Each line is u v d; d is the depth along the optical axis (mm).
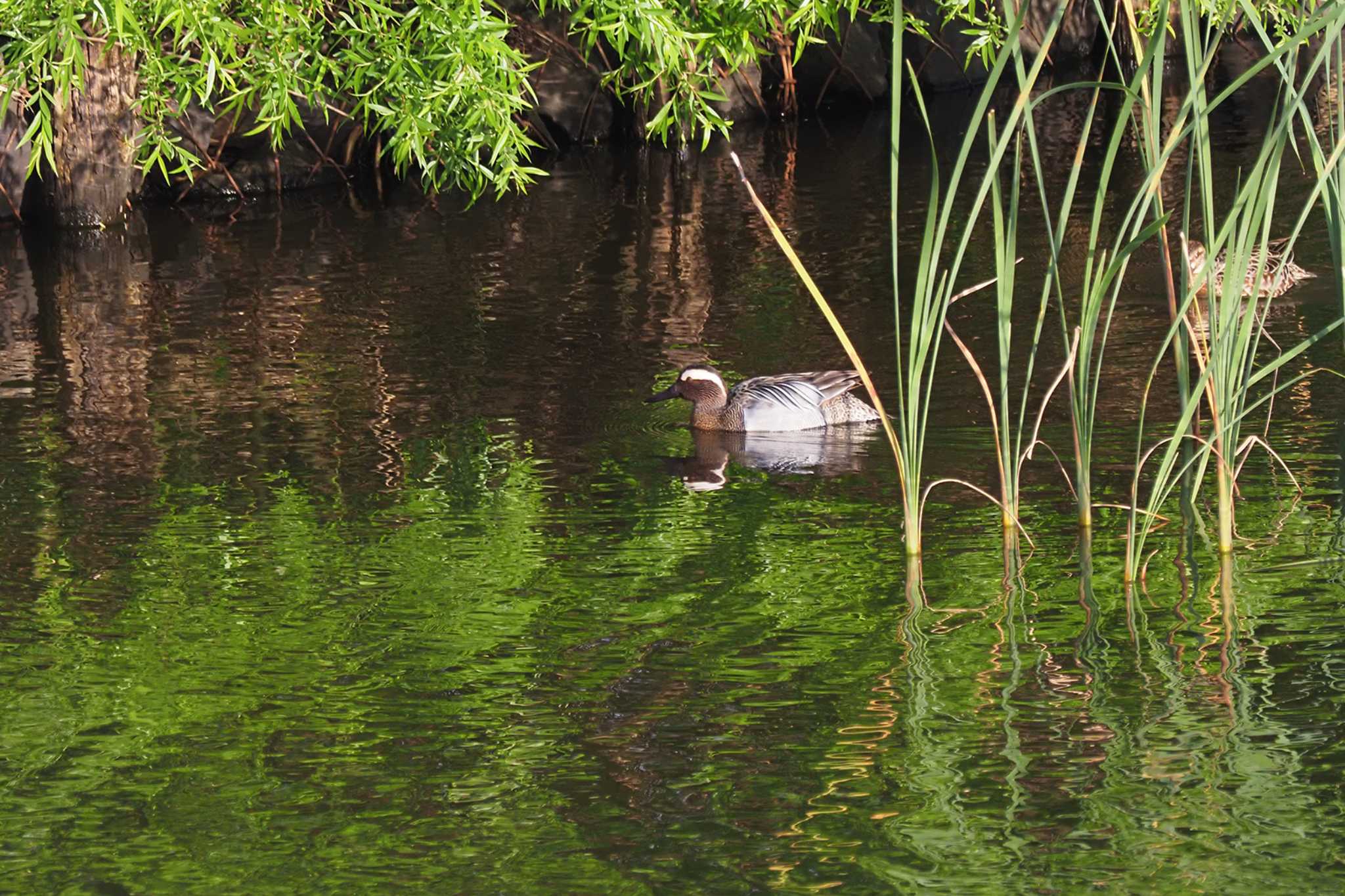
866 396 24672
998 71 15289
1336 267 16000
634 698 14758
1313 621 15664
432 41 27672
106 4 26594
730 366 26734
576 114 52688
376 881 11953
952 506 19609
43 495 21219
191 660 15938
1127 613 16125
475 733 14203
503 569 18141
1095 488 19812
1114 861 11820
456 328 29906
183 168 34156
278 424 24250
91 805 13180
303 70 30656
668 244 36750
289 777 13547
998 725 13922
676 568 18000
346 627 16625
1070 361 17719
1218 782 12828
